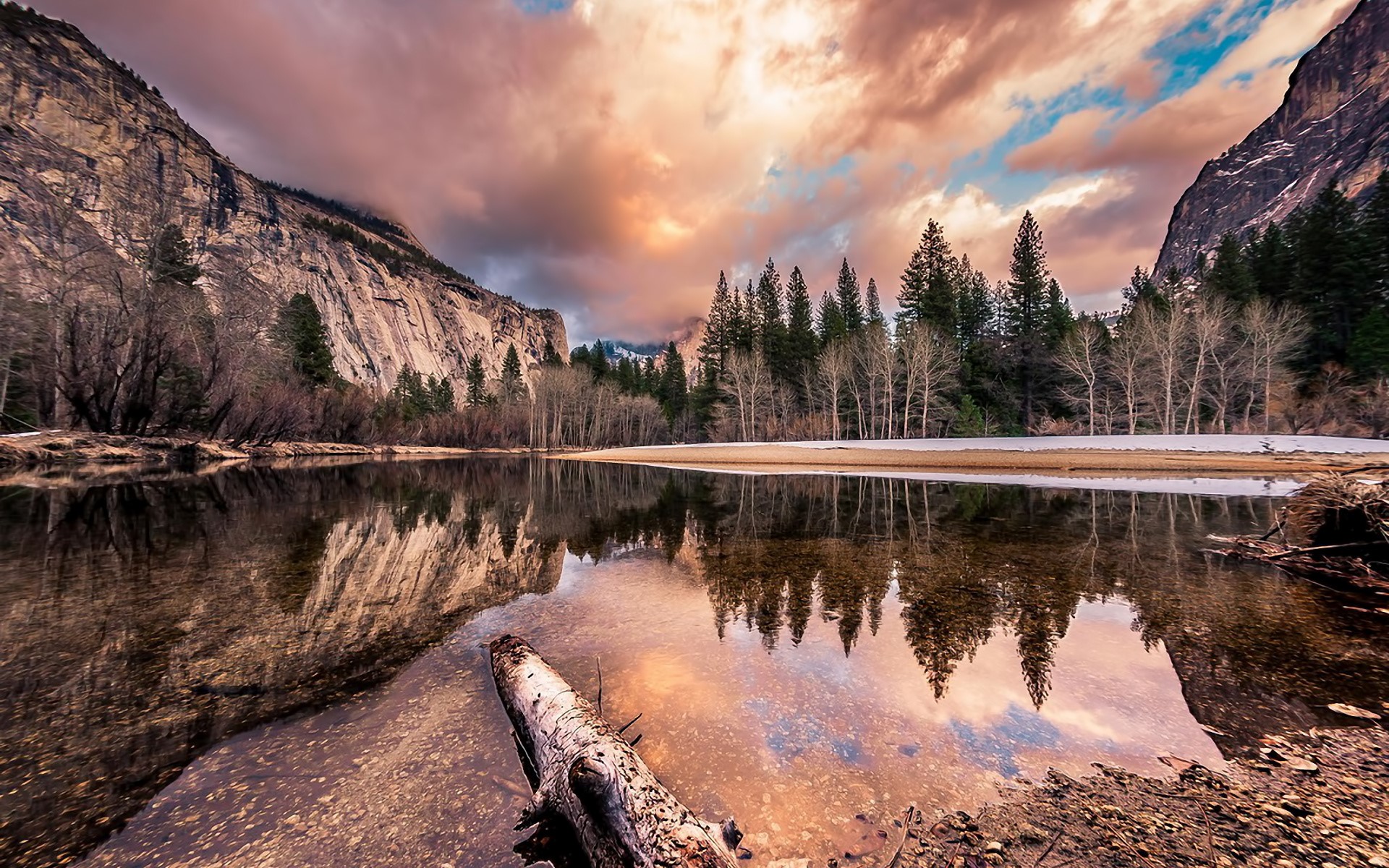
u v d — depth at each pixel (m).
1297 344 31.42
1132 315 39.66
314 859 1.98
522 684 3.11
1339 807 2.31
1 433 20.02
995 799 2.39
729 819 2.21
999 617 4.83
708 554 7.51
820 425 46.78
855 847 2.09
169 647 3.94
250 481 16.16
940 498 13.65
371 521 9.88
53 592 5.15
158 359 21.16
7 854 1.94
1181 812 2.29
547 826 2.19
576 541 8.45
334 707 3.13
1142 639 4.30
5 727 2.80
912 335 40.78
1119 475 19.61
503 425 66.88
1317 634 4.37
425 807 2.29
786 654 4.02
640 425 69.88
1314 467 19.23
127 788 2.35
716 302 62.19
